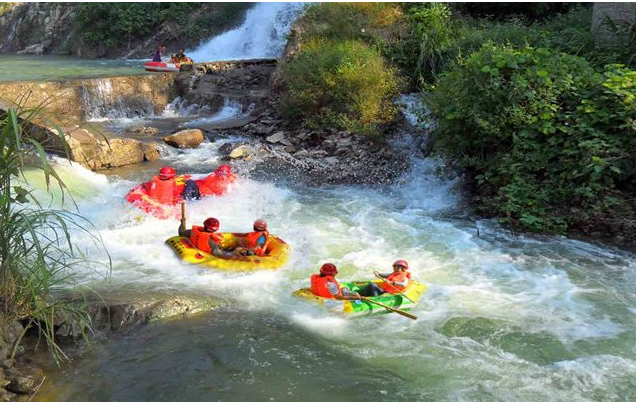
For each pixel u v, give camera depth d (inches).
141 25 1112.2
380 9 708.7
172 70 815.7
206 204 393.1
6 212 207.6
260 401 203.3
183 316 256.1
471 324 258.1
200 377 215.3
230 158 516.7
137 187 381.4
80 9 1167.0
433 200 426.9
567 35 546.6
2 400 194.7
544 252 336.8
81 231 344.2
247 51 971.3
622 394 210.2
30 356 220.4
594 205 357.7
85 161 471.2
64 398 200.5
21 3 1326.3
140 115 700.0
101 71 832.9
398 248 341.4
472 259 327.3
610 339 247.1
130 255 316.8
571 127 376.5
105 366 219.3
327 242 346.9
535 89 390.6
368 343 241.9
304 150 528.4
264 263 303.0
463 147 421.4
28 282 216.8
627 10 507.2
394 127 545.6
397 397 207.6
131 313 247.0
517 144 387.5
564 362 229.6
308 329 251.0
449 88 433.4
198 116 690.2
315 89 576.7
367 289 275.9
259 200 414.6
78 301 251.1
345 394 208.7
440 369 224.5
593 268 316.5
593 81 387.5
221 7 1087.0
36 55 1171.9
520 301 279.7
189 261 304.0
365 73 561.0
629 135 359.6
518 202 375.9
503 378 219.3
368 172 479.5
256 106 671.1
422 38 636.1
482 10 745.0
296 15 884.6
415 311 268.8
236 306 268.1
